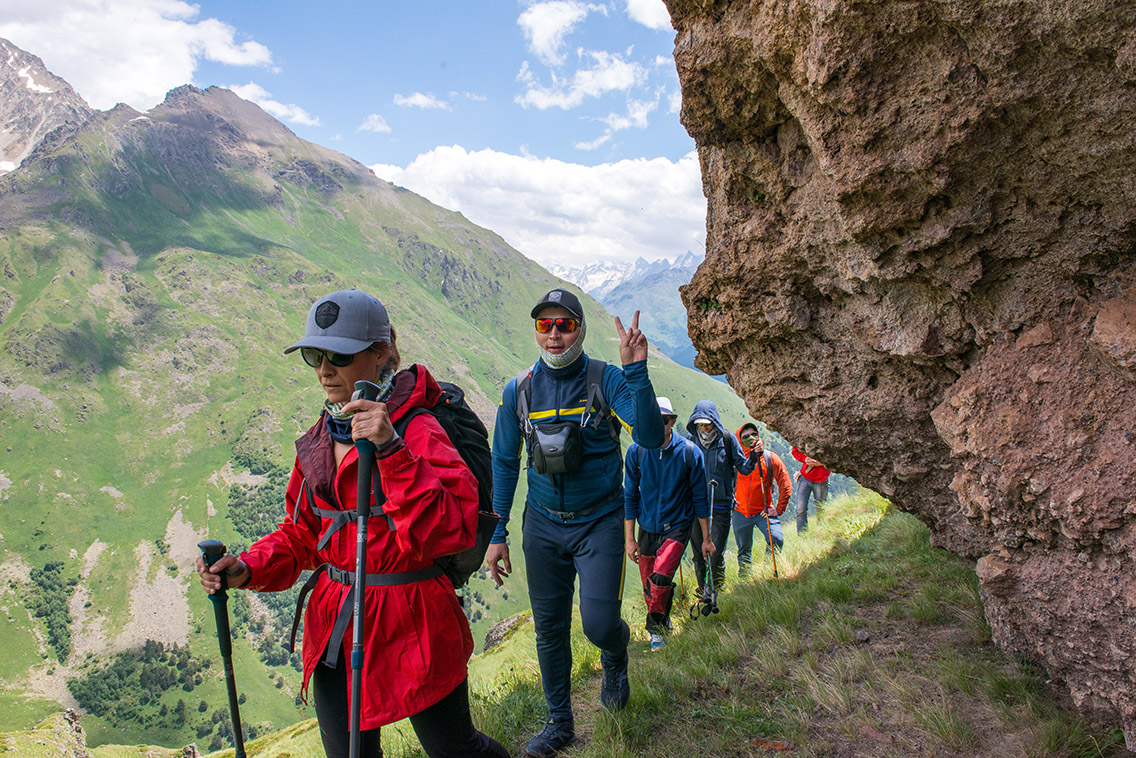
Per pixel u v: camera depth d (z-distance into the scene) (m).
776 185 3.32
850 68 2.49
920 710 3.28
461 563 2.33
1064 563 2.49
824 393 3.68
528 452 3.71
